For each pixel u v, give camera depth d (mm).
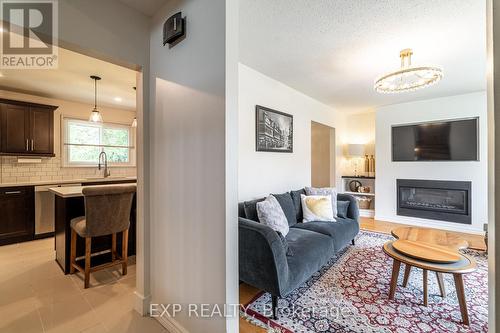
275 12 1953
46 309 1979
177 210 1665
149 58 1910
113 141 5141
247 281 1998
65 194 2586
